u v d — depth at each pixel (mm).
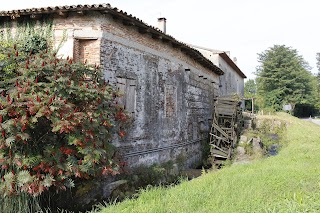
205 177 7812
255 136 18125
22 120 5059
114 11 7688
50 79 5828
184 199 5488
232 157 15227
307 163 8719
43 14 8219
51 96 5523
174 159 12039
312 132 20781
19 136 5016
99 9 7598
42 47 8141
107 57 8086
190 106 14125
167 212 4918
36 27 8391
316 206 4641
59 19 8156
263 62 46781
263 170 7785
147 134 9906
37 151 5562
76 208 6672
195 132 14836
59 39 8086
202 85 16297
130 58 9039
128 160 8812
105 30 8031
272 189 5918
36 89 5648
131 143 8992
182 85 13039
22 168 5270
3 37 8719
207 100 17297
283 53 45312
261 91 46375
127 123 8508
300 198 5082
